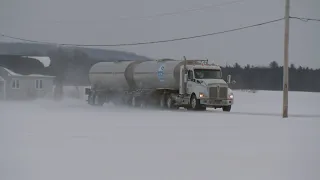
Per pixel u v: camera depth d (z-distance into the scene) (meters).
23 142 31.45
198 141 32.56
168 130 40.03
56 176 20.45
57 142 31.52
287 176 20.75
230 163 23.92
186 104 75.88
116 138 33.94
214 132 38.50
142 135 35.97
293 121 49.88
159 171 21.70
